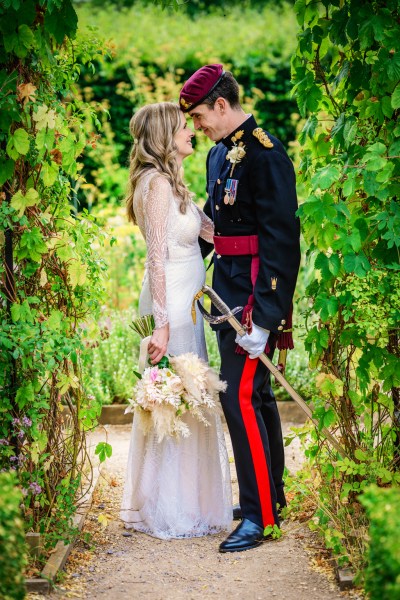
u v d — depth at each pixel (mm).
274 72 12273
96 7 16109
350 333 4398
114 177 10969
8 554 3260
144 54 12695
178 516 4781
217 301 4500
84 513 4812
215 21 14898
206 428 4848
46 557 4211
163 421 4504
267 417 4848
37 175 4367
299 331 7836
